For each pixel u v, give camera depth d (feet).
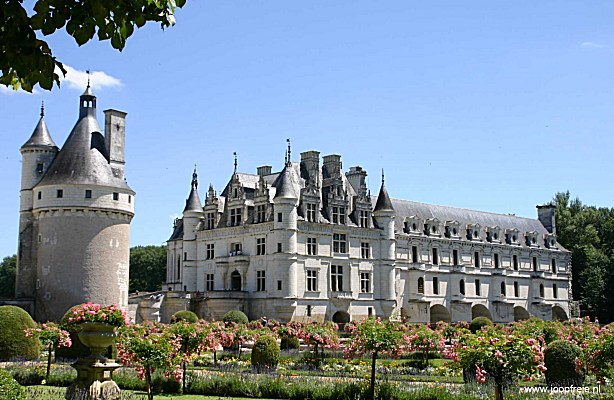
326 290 272.92
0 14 26.11
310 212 272.72
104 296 228.43
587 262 421.59
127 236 240.53
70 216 228.02
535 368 73.82
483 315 367.25
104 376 87.81
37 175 244.22
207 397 101.91
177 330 106.52
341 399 97.40
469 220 379.14
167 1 29.01
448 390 95.66
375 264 296.71
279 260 257.55
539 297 396.57
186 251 295.07
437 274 342.85
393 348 97.35
